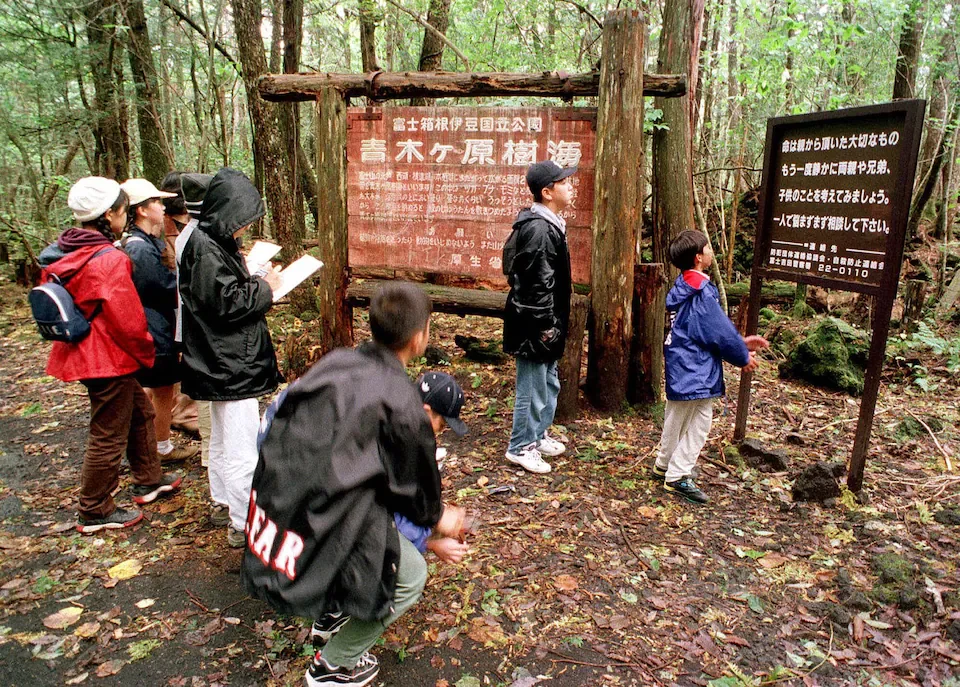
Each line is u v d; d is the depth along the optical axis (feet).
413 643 8.27
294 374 18.24
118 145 34.91
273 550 5.57
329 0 43.96
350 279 17.12
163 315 12.14
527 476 12.72
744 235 27.94
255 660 8.02
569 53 30.14
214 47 34.42
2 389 18.43
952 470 12.80
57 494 12.30
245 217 9.27
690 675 7.76
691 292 11.24
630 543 10.44
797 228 12.55
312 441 5.50
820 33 23.66
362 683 7.22
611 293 14.67
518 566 9.85
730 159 28.63
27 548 10.40
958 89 24.40
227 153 33.24
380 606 5.74
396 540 5.85
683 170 16.84
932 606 8.89
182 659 8.04
